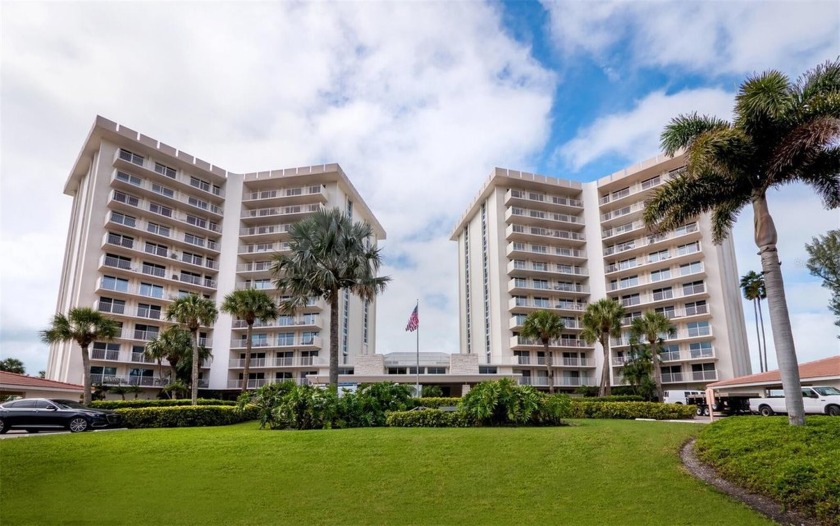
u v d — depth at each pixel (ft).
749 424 40.73
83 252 164.86
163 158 185.68
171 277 181.98
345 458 39.09
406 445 42.16
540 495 30.89
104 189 169.68
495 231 207.62
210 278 196.24
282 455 40.45
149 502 30.91
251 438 47.60
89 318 112.47
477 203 229.66
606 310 153.07
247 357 132.77
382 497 31.19
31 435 52.80
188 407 76.74
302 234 89.04
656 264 187.62
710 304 173.58
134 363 166.91
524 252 199.72
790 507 27.27
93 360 156.97
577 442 40.86
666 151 50.85
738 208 52.70
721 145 43.09
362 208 231.71
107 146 173.06
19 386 101.91
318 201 201.57
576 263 211.20
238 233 198.08
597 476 33.47
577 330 197.57
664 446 39.29
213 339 188.75
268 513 29.04
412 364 169.58
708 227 179.42
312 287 87.66
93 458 40.37
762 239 44.93
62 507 30.22
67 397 114.52
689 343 177.06
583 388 178.40
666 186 52.47
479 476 34.30
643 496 30.09
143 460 39.70
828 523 25.20
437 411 56.85
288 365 182.50
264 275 195.72
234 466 37.78
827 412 80.94
